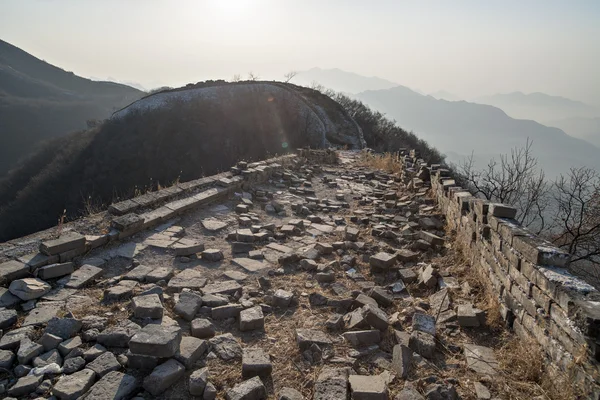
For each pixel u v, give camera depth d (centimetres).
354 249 672
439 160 3538
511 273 430
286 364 369
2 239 3672
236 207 832
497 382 346
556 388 317
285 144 4216
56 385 310
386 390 318
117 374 326
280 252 634
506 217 494
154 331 357
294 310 469
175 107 4788
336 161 1638
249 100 4997
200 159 4144
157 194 790
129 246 613
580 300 310
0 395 310
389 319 451
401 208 930
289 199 974
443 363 381
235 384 334
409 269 584
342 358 375
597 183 838
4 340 366
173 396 319
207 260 596
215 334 409
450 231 727
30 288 448
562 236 843
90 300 454
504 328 432
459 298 502
